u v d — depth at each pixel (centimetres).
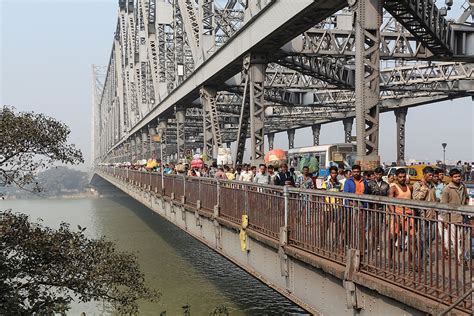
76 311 2153
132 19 6531
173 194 2159
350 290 666
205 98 2659
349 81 3144
